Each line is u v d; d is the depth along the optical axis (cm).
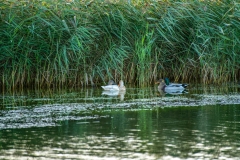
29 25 5378
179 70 6019
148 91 5484
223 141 3222
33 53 5559
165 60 5938
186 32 5888
